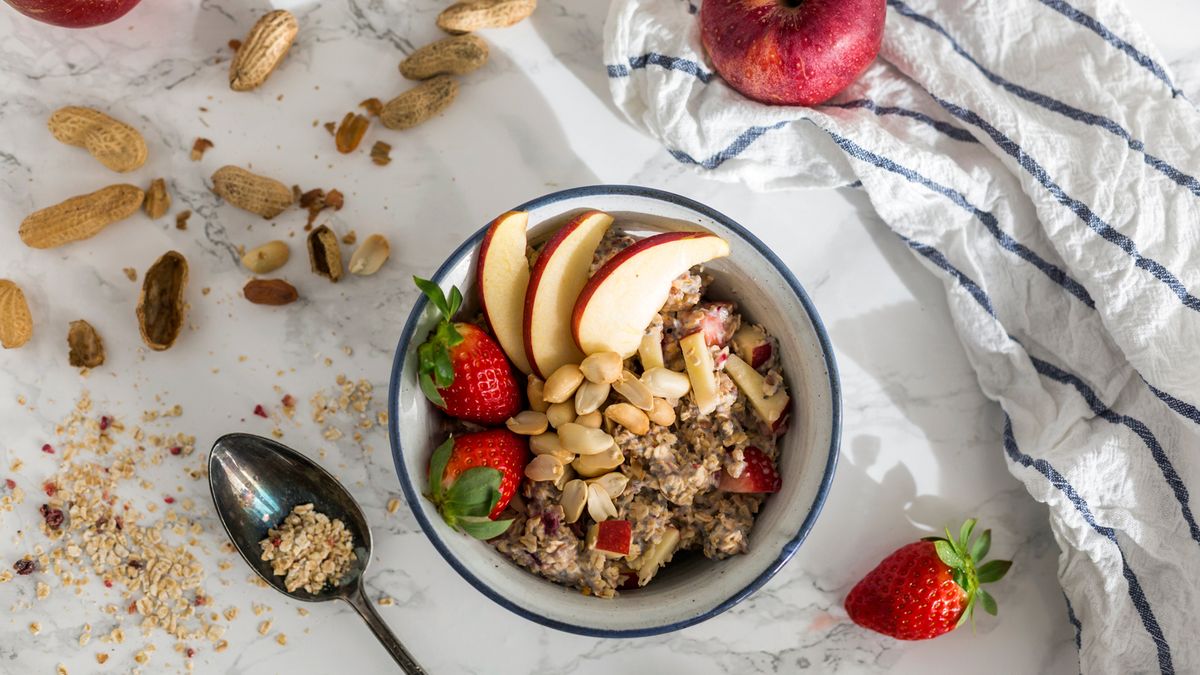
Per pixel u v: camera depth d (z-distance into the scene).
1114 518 0.67
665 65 0.68
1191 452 0.67
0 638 0.69
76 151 0.70
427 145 0.70
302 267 0.70
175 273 0.69
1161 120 0.67
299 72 0.70
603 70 0.70
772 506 0.64
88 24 0.68
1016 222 0.68
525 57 0.70
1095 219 0.67
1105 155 0.67
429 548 0.69
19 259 0.70
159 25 0.70
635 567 0.64
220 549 0.69
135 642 0.69
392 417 0.62
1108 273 0.67
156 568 0.69
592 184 0.70
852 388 0.70
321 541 0.67
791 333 0.64
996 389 0.69
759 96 0.68
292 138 0.70
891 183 0.67
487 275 0.63
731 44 0.66
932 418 0.70
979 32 0.68
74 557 0.69
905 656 0.69
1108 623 0.67
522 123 0.70
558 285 0.63
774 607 0.69
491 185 0.70
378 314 0.69
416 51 0.69
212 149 0.70
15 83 0.70
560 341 0.63
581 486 0.63
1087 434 0.68
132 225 0.70
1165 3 0.69
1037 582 0.70
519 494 0.64
